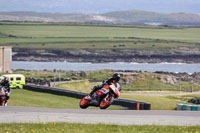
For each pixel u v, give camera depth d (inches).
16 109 2509.8
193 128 1897.1
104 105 2333.9
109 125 1939.0
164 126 1941.4
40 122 2044.8
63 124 1972.2
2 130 1808.6
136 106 6963.6
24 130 1815.9
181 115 2373.3
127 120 2146.9
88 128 1859.0
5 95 3511.3
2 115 2269.9
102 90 2347.4
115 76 2319.1
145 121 2126.0
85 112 2417.6
